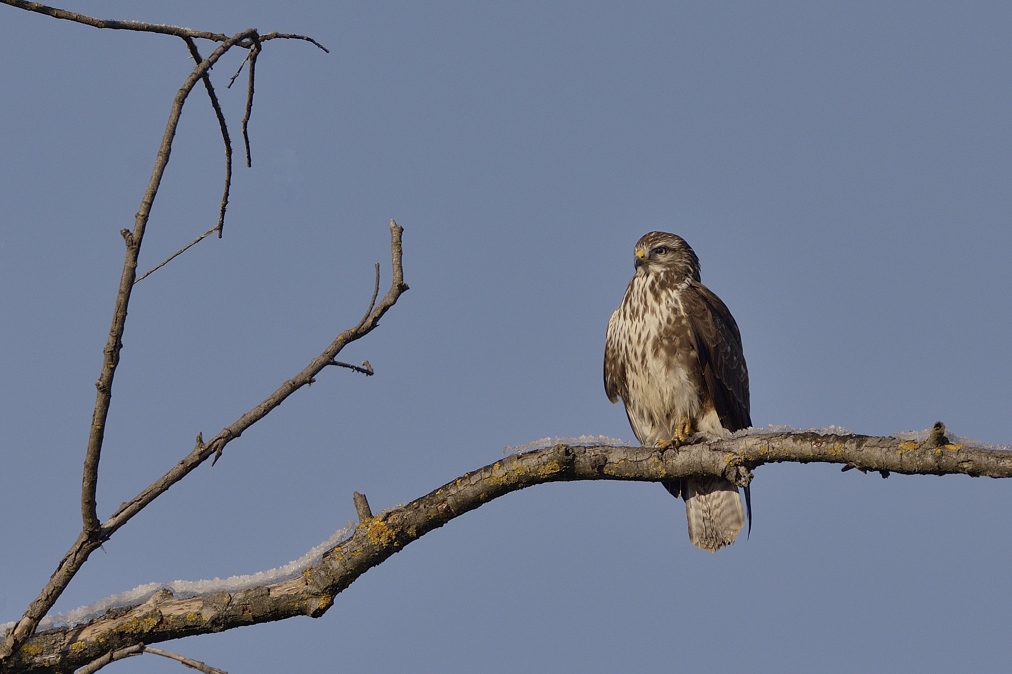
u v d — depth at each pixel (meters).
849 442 10.16
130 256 8.23
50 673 9.42
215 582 9.92
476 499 10.46
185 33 8.52
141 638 9.56
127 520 9.01
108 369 8.34
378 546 10.05
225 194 9.08
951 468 9.42
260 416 9.17
